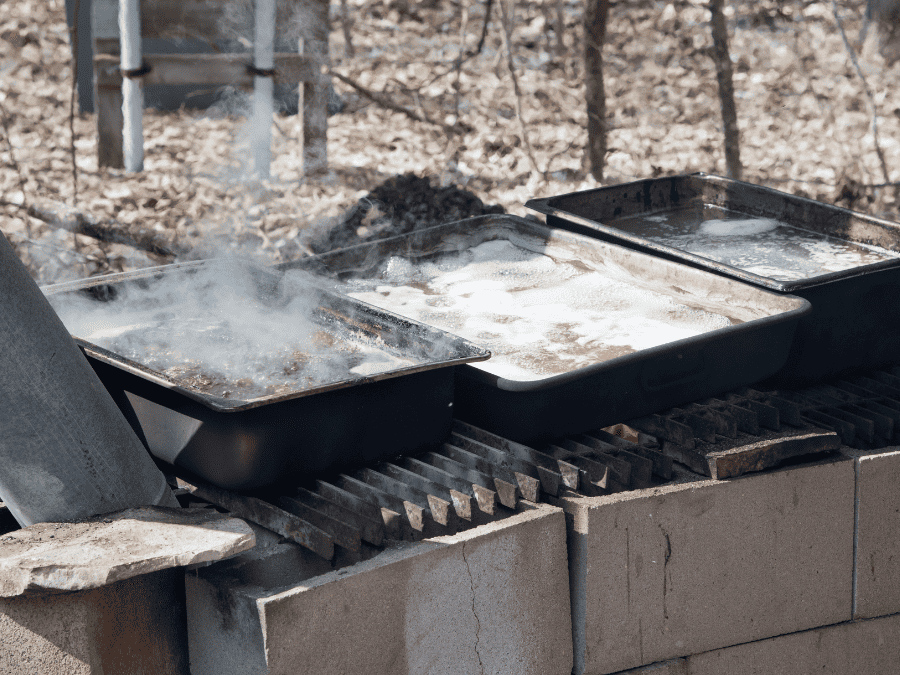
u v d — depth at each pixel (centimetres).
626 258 260
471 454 192
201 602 158
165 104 629
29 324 151
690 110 589
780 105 591
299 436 171
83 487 159
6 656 150
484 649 169
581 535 175
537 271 268
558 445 199
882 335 237
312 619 149
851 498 198
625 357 188
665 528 181
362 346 207
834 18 624
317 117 509
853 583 202
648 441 203
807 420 213
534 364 205
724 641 191
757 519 189
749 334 205
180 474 183
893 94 588
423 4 660
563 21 636
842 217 288
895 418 218
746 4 638
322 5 498
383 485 183
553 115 581
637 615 182
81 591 145
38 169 504
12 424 151
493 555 168
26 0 601
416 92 597
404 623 159
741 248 277
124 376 182
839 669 204
